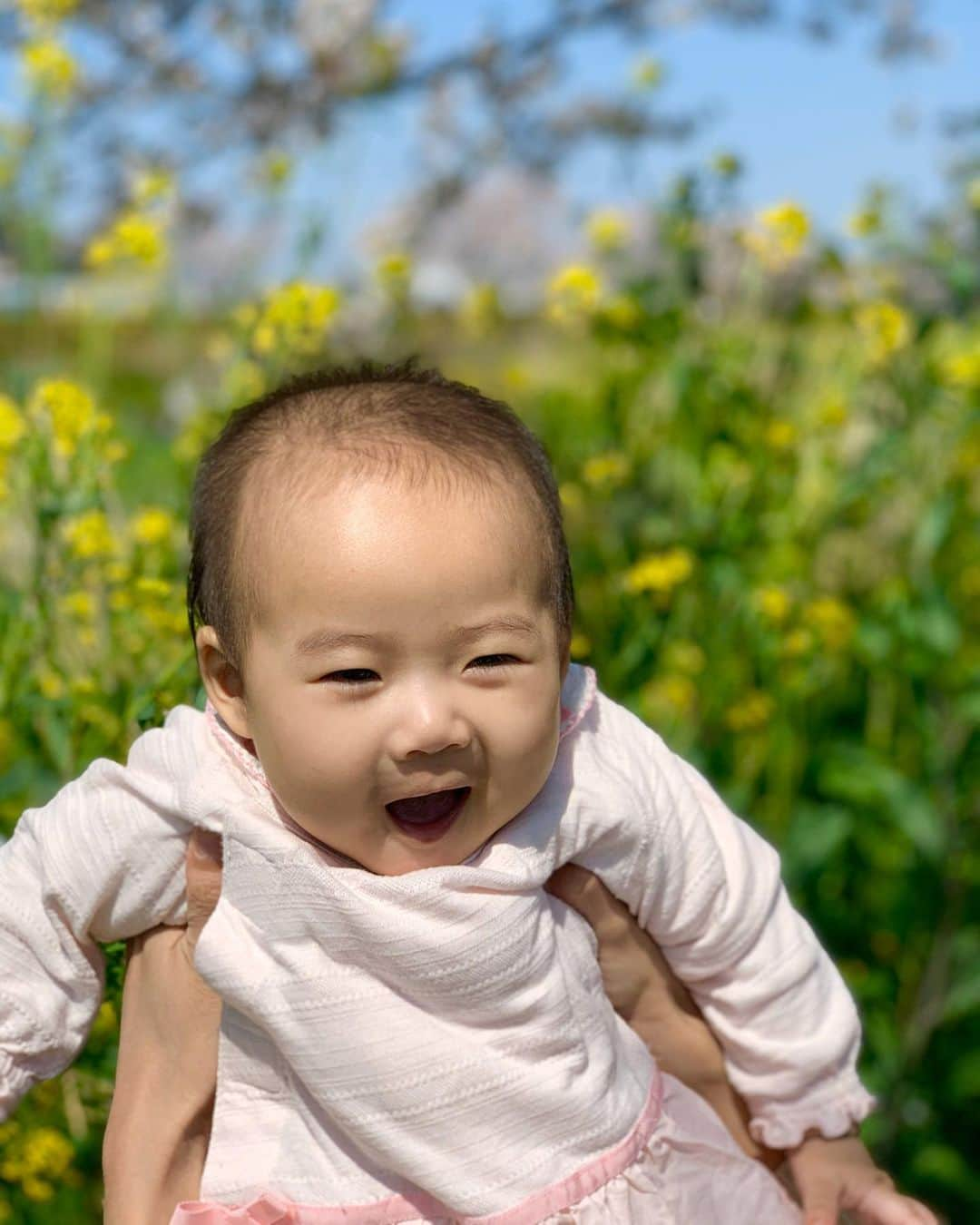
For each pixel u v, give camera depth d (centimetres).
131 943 166
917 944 337
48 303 425
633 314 372
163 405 473
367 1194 150
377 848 145
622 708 173
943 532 356
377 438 145
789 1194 170
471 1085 145
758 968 163
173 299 433
